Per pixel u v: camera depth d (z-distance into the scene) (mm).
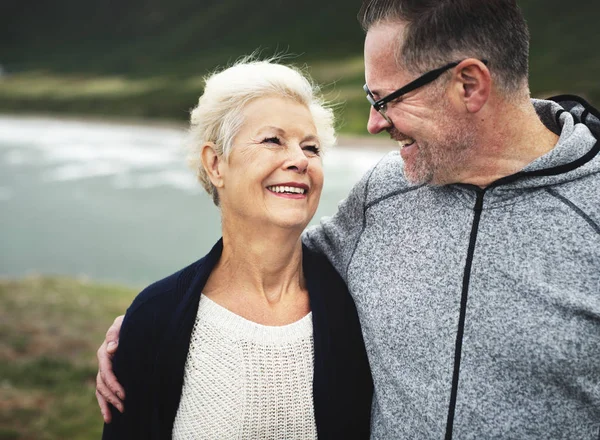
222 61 101875
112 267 17500
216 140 2086
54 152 47281
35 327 7457
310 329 2121
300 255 2217
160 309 2105
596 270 1718
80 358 6438
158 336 2088
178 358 2033
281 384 2072
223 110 2047
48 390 5559
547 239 1788
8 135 60844
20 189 31391
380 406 2066
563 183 1810
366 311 2115
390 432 2020
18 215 25188
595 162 1804
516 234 1835
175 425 2086
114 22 143500
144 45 128250
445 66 1854
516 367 1796
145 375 2096
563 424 1768
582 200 1777
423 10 1869
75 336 7227
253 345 2066
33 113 82375
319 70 80562
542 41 70625
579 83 51656
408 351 1984
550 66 60594
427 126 1925
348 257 2254
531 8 80688
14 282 10750
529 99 1918
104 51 129875
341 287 2256
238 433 2055
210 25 125000
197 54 113000
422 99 1910
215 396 2049
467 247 1907
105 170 37500
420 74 1900
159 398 2070
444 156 1932
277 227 2043
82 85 100188
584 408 1757
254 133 2014
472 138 1889
